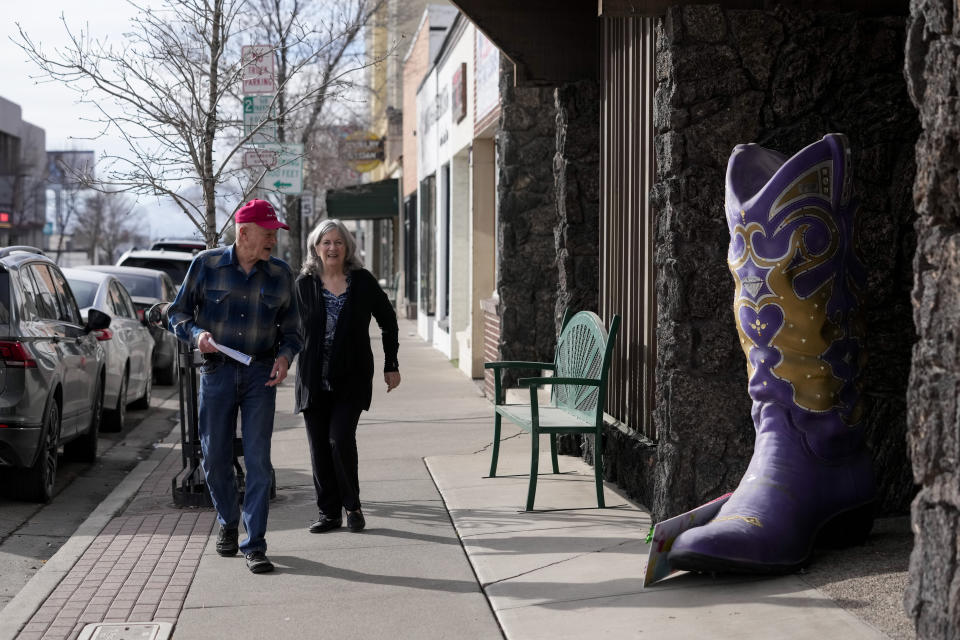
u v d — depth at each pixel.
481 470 8.34
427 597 5.23
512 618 4.82
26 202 71.50
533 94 11.55
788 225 5.15
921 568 3.30
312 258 6.59
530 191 11.57
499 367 8.02
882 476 6.04
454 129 17.45
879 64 5.92
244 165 9.76
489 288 15.24
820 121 5.90
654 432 7.06
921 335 3.30
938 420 3.20
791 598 4.70
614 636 4.46
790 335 5.20
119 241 92.94
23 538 7.15
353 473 6.52
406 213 30.33
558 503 7.12
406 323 27.84
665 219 5.93
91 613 5.08
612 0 5.84
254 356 5.92
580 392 7.49
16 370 7.76
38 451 7.96
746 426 5.86
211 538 6.54
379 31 32.88
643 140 7.05
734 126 5.85
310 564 5.87
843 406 5.26
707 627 4.45
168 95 8.80
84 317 11.48
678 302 5.84
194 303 5.96
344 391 6.49
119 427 11.85
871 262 6.03
